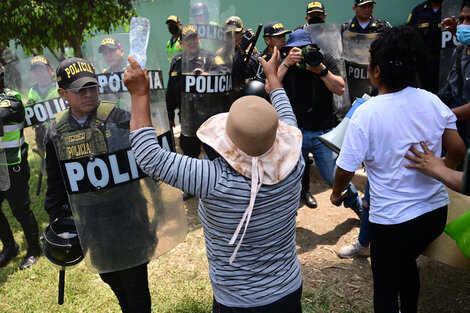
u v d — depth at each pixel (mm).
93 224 1937
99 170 1877
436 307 2650
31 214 3623
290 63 2768
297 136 1564
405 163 1854
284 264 1596
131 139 1482
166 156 1444
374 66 1874
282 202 1504
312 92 3461
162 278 3205
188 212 4285
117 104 1884
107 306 2961
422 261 3127
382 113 1833
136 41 1542
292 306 1618
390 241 1927
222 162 1469
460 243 2047
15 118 3369
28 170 3602
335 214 3977
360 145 1881
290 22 6719
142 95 1495
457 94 2900
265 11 6902
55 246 2025
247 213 1422
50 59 3861
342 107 4090
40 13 5113
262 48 7113
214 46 3729
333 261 3236
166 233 2096
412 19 4520
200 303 2877
